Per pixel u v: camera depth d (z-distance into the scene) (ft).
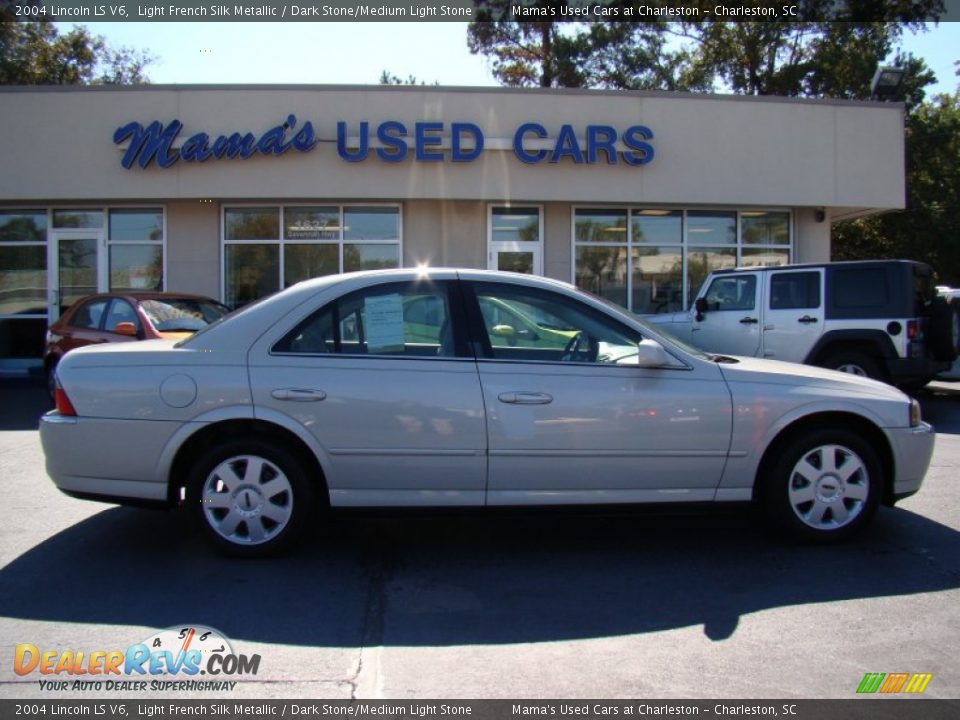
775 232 50.16
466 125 44.62
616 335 15.53
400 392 14.69
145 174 44.73
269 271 47.39
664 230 49.11
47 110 44.68
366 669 11.07
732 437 15.20
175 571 14.74
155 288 47.62
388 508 14.96
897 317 31.24
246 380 14.70
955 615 12.81
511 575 14.69
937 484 21.22
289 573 14.67
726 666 11.12
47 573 14.64
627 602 13.39
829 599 13.46
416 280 15.51
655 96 46.26
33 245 47.80
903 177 48.32
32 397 40.47
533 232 48.03
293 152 44.52
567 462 14.88
